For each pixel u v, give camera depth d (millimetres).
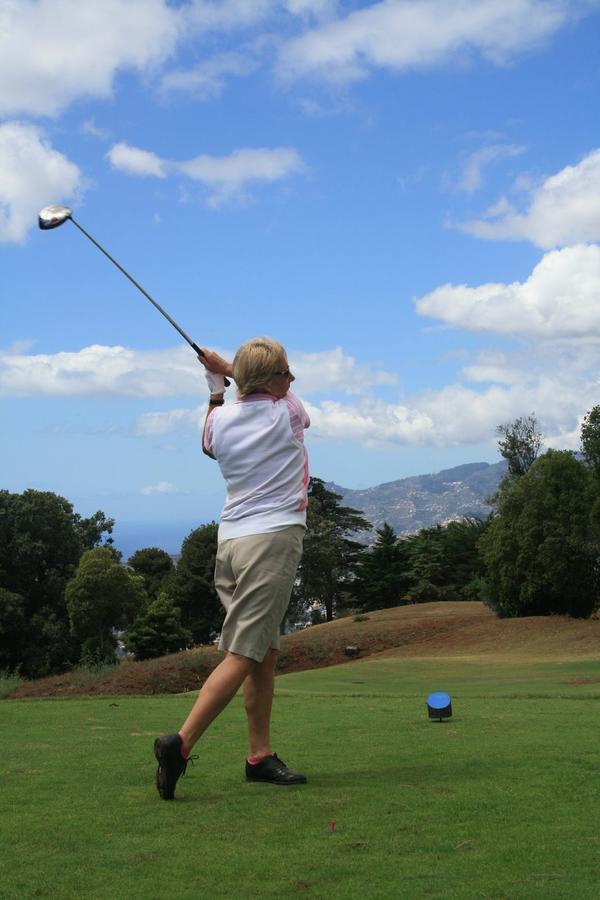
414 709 7848
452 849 2975
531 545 36844
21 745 5422
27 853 3012
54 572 55062
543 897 2492
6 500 55094
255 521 4051
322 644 37594
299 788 3939
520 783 3928
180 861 2900
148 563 68625
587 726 6008
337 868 2799
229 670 3908
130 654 51406
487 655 30812
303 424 4234
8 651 52344
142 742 5539
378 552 70312
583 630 33031
